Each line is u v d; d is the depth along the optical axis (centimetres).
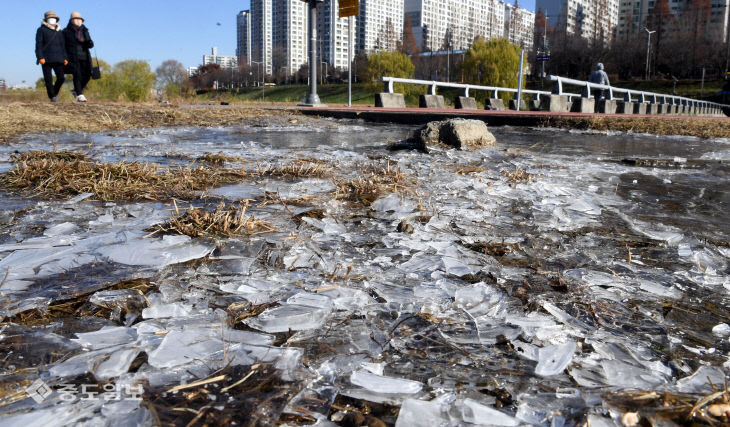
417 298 138
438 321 125
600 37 8219
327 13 11050
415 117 957
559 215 237
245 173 328
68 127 665
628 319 130
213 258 166
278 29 12506
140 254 167
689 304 140
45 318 124
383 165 380
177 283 145
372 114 1002
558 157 460
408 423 85
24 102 930
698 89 6488
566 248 189
